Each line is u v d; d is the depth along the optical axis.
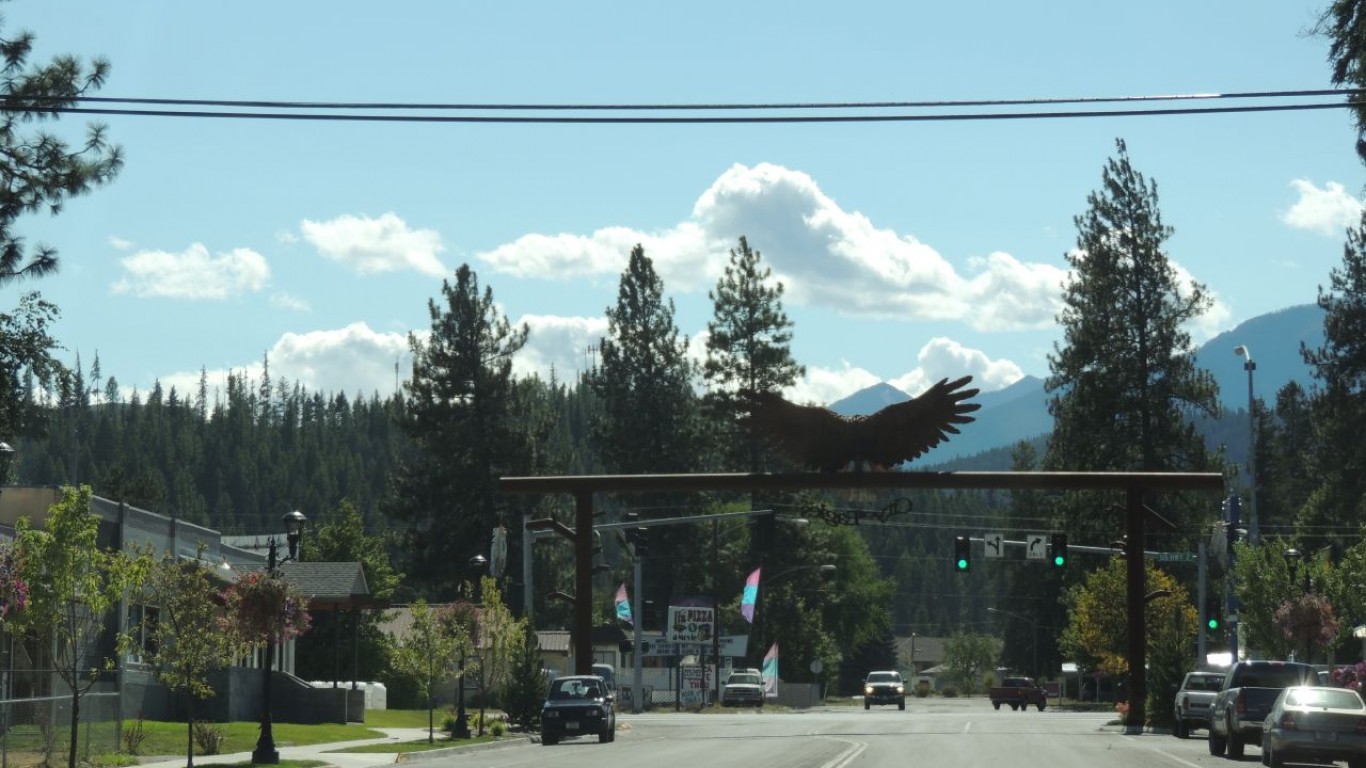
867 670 153.00
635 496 101.31
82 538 27.31
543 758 34.75
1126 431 78.88
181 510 181.75
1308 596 55.91
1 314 42.75
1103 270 80.12
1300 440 114.88
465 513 91.31
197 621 30.86
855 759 32.88
